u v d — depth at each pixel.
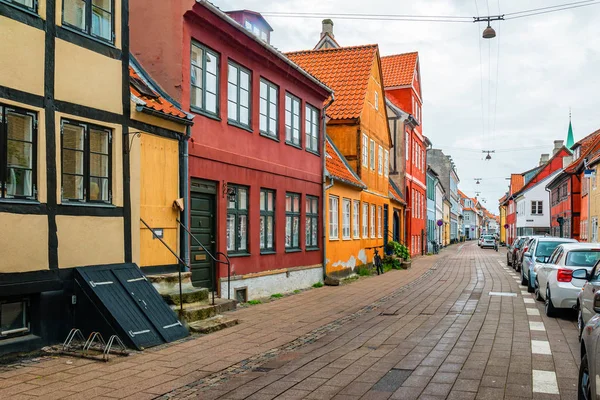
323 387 6.75
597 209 29.12
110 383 6.91
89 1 9.39
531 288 17.59
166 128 11.14
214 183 13.27
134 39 12.24
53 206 8.57
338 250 21.92
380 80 29.09
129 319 8.98
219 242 13.34
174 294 10.52
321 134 20.20
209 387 6.80
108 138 9.77
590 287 8.98
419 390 6.57
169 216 11.22
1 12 7.82
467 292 17.70
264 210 15.95
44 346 8.41
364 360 8.16
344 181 21.66
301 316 12.43
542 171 62.94
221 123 13.46
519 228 69.00
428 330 10.64
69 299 8.80
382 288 18.94
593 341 5.05
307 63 27.47
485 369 7.55
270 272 15.97
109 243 9.62
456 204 110.31
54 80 8.65
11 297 8.04
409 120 37.62
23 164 8.22
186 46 12.05
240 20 17.64
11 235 7.88
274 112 16.55
